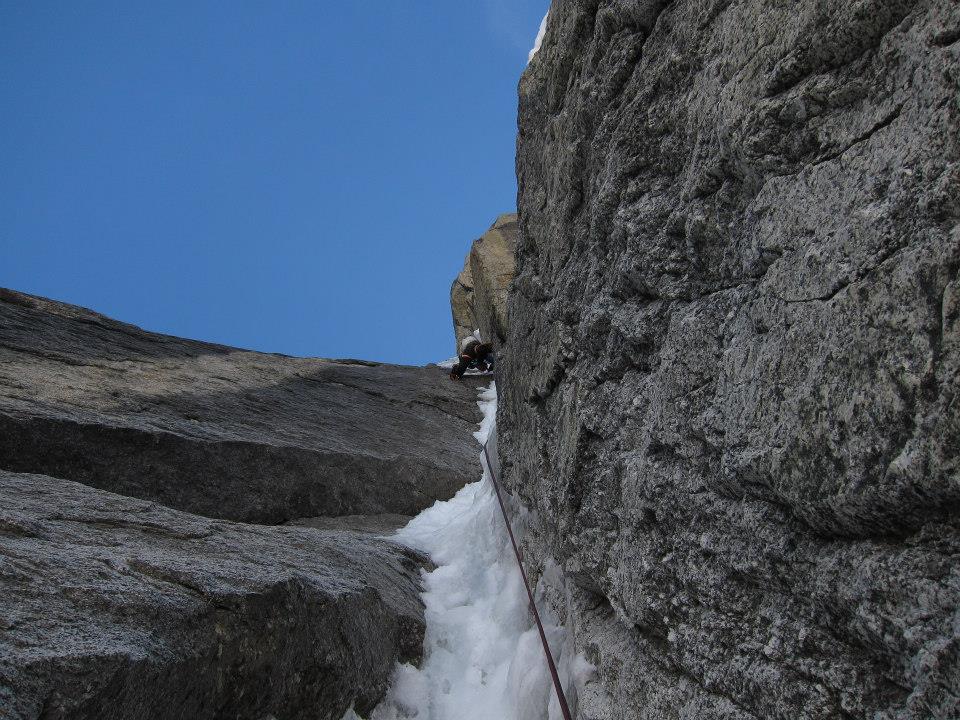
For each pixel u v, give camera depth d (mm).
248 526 4625
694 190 2627
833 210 1926
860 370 1774
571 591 3891
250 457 6160
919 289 1638
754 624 2229
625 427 3215
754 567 2207
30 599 2645
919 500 1644
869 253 1780
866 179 1837
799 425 1963
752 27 2318
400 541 5961
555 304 4203
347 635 3689
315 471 6500
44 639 2412
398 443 8242
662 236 2842
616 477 3262
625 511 3051
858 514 1796
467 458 8555
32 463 5000
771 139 2188
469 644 4574
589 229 3852
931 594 1604
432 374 11742
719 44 2527
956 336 1540
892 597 1709
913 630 1651
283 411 7902
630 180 3178
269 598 3199
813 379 1924
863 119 1896
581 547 3604
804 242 2035
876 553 1778
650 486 2785
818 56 2027
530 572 4703
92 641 2480
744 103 2287
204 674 2828
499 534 5637
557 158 4316
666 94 2906
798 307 2021
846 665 1865
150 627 2736
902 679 1737
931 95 1686
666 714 2637
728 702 2314
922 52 1726
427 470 7547
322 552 4555
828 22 1974
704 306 2588
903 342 1671
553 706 3551
